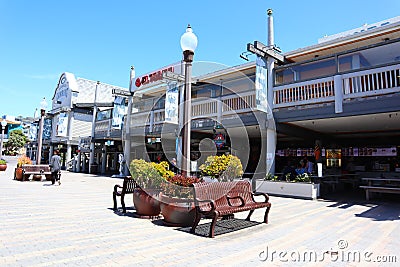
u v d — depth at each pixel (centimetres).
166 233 486
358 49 945
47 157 3459
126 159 1811
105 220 574
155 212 613
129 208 720
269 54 1134
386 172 1509
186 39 569
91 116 2991
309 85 1075
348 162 1650
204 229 520
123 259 353
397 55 1170
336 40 1148
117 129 2017
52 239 429
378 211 766
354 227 565
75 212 647
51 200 823
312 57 1276
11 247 385
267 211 592
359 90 987
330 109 988
